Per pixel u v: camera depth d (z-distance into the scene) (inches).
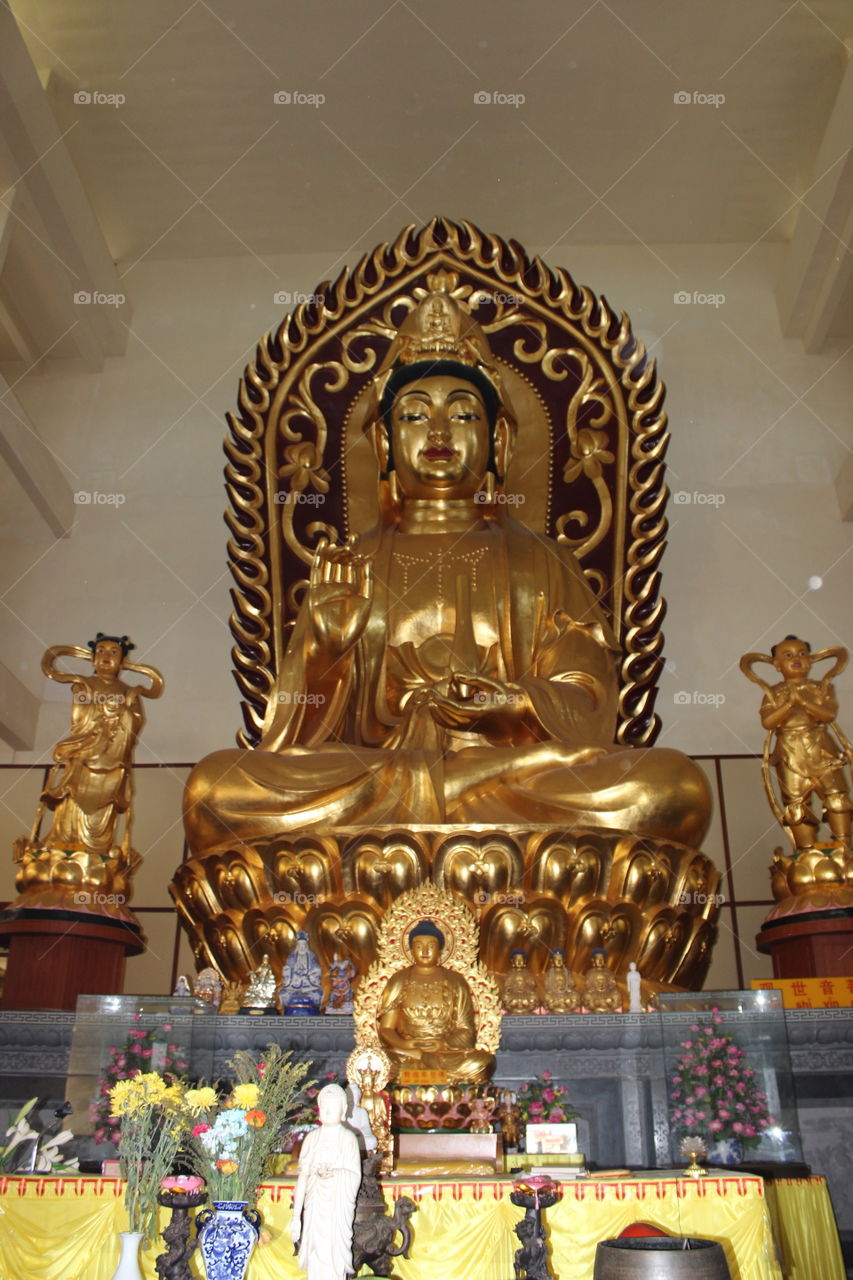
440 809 232.1
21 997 219.6
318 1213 131.1
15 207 331.0
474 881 221.8
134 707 251.8
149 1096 141.5
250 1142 137.6
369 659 282.2
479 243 348.8
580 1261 141.6
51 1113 191.8
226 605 363.6
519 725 261.1
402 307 346.0
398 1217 136.7
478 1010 186.4
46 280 364.8
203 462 383.6
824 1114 195.0
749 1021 178.9
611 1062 191.3
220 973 238.5
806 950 229.5
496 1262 140.6
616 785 232.1
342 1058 190.1
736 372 387.9
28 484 342.0
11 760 346.9
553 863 222.5
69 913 224.4
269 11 346.3
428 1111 166.2
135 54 357.1
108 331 394.6
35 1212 143.6
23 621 360.2
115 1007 169.8
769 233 405.7
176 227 407.8
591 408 338.0
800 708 252.2
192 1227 136.9
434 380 316.2
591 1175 150.8
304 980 206.8
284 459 335.9
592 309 344.2
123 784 246.2
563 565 303.6
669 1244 129.9
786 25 347.9
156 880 335.3
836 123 345.1
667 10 346.0
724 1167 169.6
